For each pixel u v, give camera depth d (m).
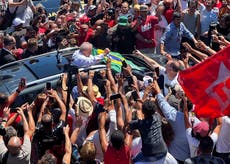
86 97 8.02
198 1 12.37
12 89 8.55
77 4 14.48
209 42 11.12
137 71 9.15
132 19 12.07
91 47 9.04
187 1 13.67
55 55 9.66
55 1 16.42
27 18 13.41
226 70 7.05
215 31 10.52
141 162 6.73
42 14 13.33
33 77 8.81
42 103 7.57
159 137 6.73
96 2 15.03
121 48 11.46
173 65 8.43
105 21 12.59
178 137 7.12
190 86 7.23
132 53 10.73
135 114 7.27
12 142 6.57
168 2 11.66
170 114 7.15
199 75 7.16
